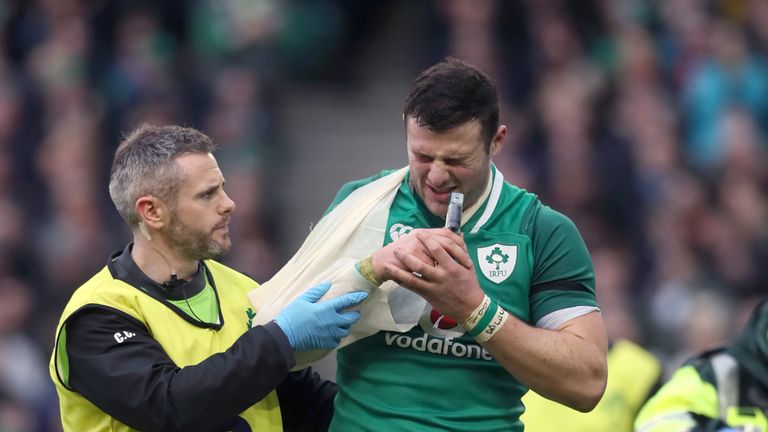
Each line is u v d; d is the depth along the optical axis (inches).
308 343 624.7
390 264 618.2
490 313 614.9
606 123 1577.3
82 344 631.2
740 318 1414.9
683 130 1595.7
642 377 882.8
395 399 642.8
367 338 649.6
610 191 1520.7
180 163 641.0
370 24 1781.5
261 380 617.0
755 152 1578.5
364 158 1728.6
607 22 1651.1
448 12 1632.6
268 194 1546.5
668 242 1481.3
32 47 1611.7
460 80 611.2
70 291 1437.0
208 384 612.4
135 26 1612.9
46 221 1481.3
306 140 1726.1
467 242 640.4
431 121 607.8
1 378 1364.4
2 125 1534.2
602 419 866.8
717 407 714.2
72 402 644.1
